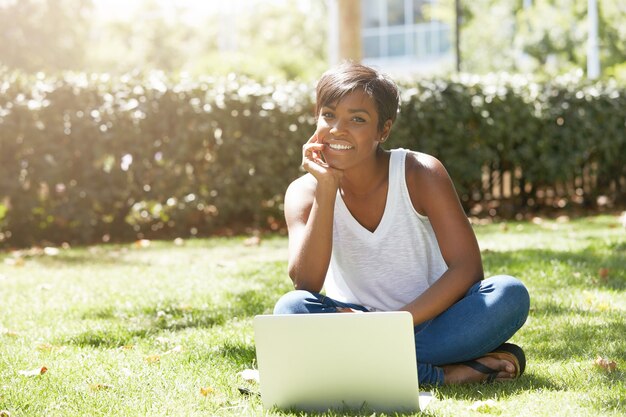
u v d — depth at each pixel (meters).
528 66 24.70
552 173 10.66
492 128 10.33
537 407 2.83
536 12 23.22
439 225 3.21
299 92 9.49
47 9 19.17
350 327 2.83
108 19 38.56
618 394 2.94
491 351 3.25
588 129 10.80
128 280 5.96
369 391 2.88
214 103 9.14
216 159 9.24
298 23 41.91
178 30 41.94
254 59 23.20
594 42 20.45
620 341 3.76
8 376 3.38
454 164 10.21
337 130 3.11
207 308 4.88
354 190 3.28
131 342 4.15
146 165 9.05
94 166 8.88
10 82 8.75
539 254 6.35
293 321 2.87
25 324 4.59
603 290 5.03
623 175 11.41
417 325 3.25
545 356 3.60
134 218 9.18
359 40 12.12
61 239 8.95
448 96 10.21
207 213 9.40
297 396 2.94
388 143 9.81
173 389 3.19
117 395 3.11
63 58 19.53
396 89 3.20
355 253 3.34
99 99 8.91
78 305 5.08
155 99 9.04
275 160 9.38
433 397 2.99
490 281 3.15
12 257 7.59
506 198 10.77
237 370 3.49
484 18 26.11
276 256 7.24
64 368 3.51
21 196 8.73
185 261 7.10
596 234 7.94
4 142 8.65
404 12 30.66
